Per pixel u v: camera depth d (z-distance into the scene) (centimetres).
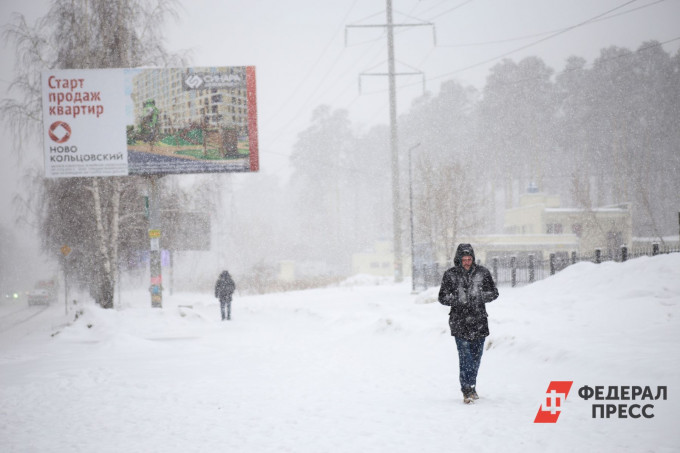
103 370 2141
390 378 1867
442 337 2533
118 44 5462
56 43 5431
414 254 7038
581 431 1096
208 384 1888
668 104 13888
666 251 4128
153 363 2431
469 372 1423
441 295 1455
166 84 4838
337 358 2416
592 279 3309
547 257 9775
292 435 1207
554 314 2669
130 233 5816
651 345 1758
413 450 1056
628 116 14200
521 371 1738
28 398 1725
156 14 5644
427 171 9050
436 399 1491
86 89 4731
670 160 13875
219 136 4869
